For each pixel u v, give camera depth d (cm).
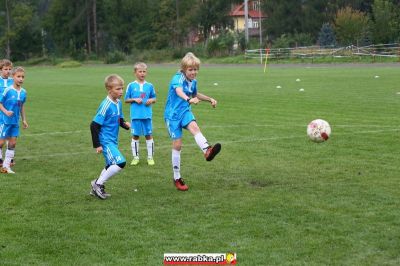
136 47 8138
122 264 529
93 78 3781
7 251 568
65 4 8550
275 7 7438
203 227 625
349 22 5562
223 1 8200
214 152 764
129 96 1021
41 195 783
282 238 585
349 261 524
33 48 8669
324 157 986
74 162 1018
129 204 727
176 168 797
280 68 4081
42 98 2369
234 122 1452
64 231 625
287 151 1048
